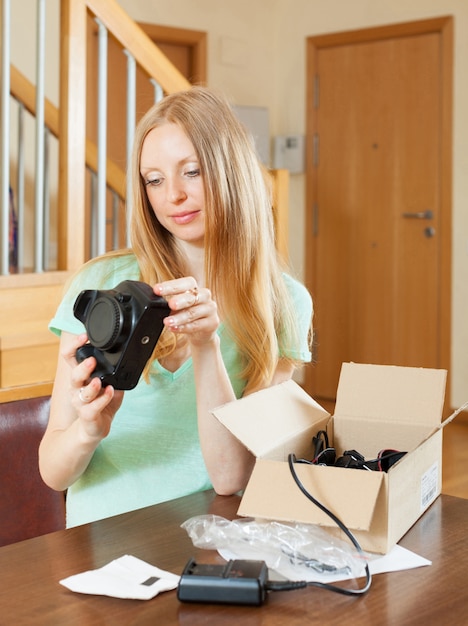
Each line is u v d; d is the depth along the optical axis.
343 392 1.33
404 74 5.34
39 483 1.54
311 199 5.83
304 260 5.90
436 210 5.27
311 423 1.29
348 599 0.95
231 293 1.47
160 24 5.27
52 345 3.02
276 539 1.07
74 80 2.87
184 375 1.47
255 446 1.16
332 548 1.04
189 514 1.24
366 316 5.63
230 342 1.53
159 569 1.03
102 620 0.91
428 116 5.25
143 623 0.91
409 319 5.43
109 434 1.49
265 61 5.90
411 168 5.36
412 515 1.16
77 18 2.86
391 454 1.22
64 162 2.89
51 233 4.48
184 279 1.17
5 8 2.79
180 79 3.17
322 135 5.77
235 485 1.33
